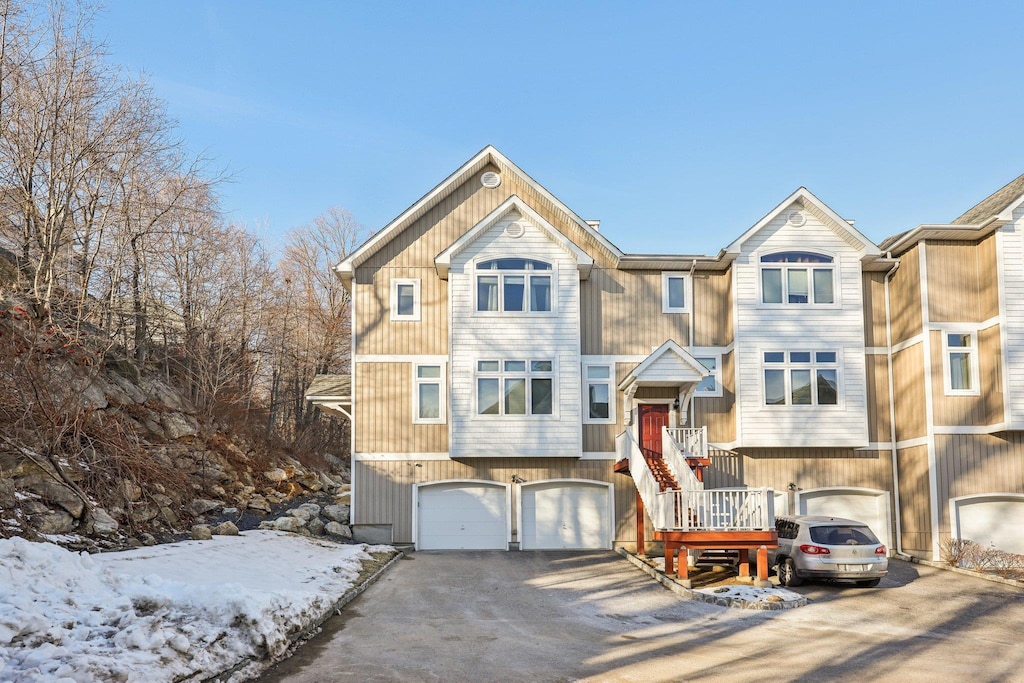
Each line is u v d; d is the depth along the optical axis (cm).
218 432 2944
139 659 934
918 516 2506
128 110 2967
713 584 1888
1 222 2384
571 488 2625
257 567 1708
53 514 1582
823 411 2562
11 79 2467
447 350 2647
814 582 2005
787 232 2636
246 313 4438
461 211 2725
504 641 1315
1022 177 2716
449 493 2603
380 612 1550
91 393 2142
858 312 2605
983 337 2488
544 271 2608
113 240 2853
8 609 948
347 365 5266
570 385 2559
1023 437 2459
